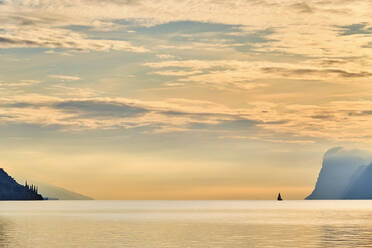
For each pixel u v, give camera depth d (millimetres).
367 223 130125
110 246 74125
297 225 121875
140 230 105438
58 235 92688
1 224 128375
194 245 75125
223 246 73688
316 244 76000
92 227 115750
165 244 76500
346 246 73062
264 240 82438
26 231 102938
